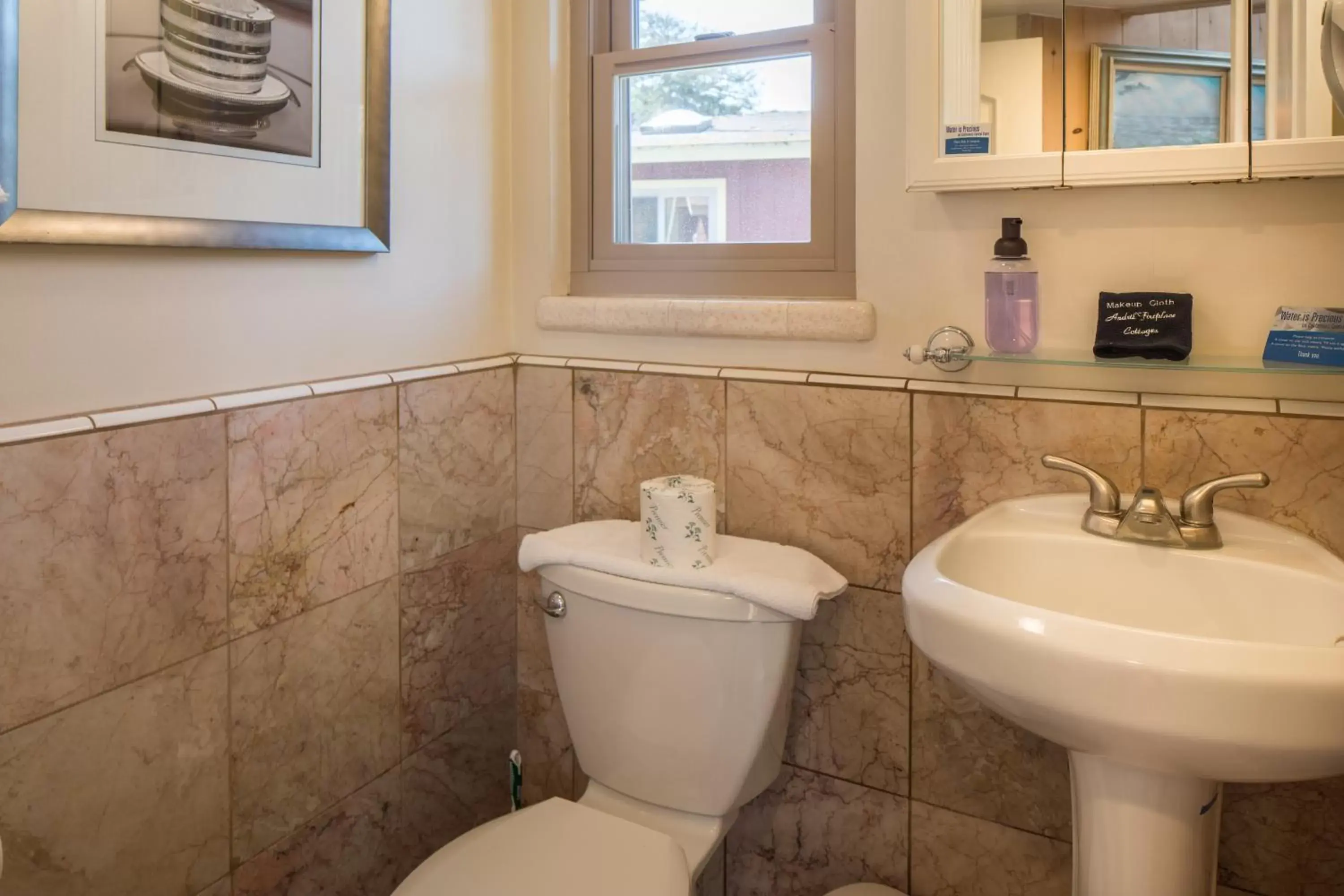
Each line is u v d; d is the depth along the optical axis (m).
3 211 0.94
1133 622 1.11
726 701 1.30
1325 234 1.12
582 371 1.63
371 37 1.36
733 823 1.44
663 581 1.30
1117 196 1.22
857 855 1.46
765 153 1.55
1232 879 1.22
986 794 1.36
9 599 0.98
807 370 1.44
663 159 1.65
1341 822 1.16
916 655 1.38
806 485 1.44
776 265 1.53
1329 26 1.07
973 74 1.23
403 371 1.48
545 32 1.64
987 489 1.31
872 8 1.35
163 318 1.13
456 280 1.58
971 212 1.30
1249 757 0.80
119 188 1.05
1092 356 1.21
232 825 1.24
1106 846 1.02
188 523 1.15
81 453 1.03
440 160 1.53
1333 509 1.12
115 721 1.09
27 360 1.00
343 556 1.38
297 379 1.31
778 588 1.24
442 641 1.58
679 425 1.54
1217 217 1.17
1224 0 1.11
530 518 1.72
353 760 1.43
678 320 1.52
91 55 1.02
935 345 1.31
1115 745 0.85
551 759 1.75
